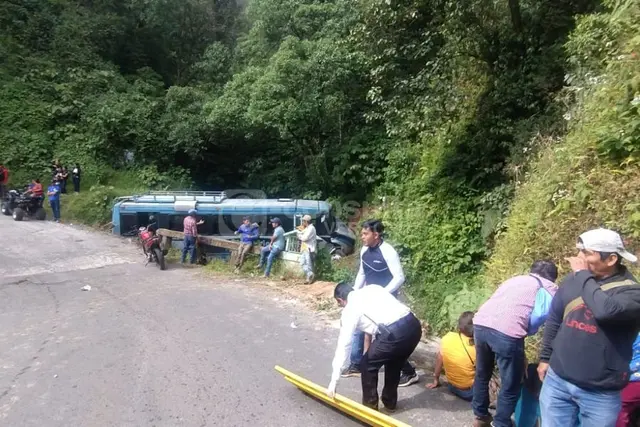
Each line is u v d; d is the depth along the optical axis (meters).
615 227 5.36
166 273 11.94
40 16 31.38
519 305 3.87
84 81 29.05
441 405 4.83
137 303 9.14
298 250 11.42
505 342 3.82
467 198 12.20
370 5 11.23
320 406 4.88
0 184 22.09
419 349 5.90
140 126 27.02
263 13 22.14
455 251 10.97
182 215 15.39
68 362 6.25
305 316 8.03
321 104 19.41
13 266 12.52
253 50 23.08
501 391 3.92
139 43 34.72
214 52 30.06
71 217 20.09
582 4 11.09
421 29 11.44
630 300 2.79
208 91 28.77
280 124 19.84
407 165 17.22
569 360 3.03
